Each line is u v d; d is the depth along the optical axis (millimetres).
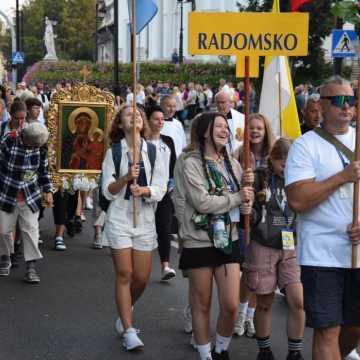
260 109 8328
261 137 5934
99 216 9688
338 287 4406
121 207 5871
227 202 5105
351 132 4500
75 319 6754
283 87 8195
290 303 5414
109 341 6156
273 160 5445
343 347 4824
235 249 5195
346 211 4367
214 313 6902
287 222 5449
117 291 5922
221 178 5211
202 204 5090
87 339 6199
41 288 7801
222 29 5559
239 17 5555
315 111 7816
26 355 5820
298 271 5441
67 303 7266
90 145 9562
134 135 5805
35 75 53656
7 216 7797
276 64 8211
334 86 4367
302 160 4410
